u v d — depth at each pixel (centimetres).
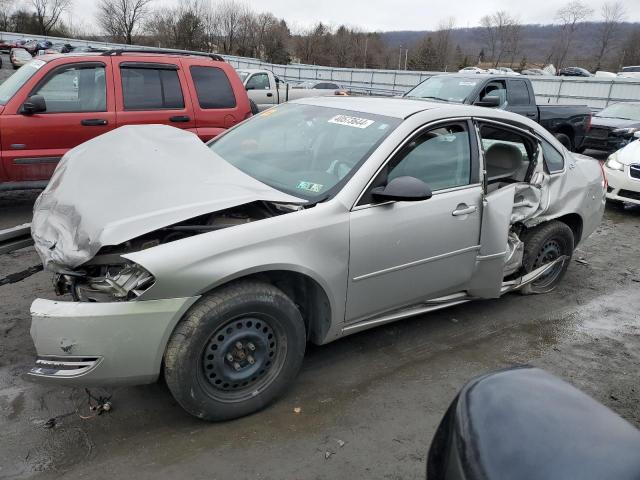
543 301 468
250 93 1390
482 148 374
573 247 479
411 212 325
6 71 3156
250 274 269
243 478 244
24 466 244
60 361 246
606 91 2412
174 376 255
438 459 147
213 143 409
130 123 636
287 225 279
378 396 313
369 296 320
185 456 255
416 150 338
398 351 366
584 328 421
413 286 339
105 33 7038
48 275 448
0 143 579
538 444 130
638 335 416
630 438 131
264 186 303
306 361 346
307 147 353
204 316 255
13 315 378
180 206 269
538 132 435
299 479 246
